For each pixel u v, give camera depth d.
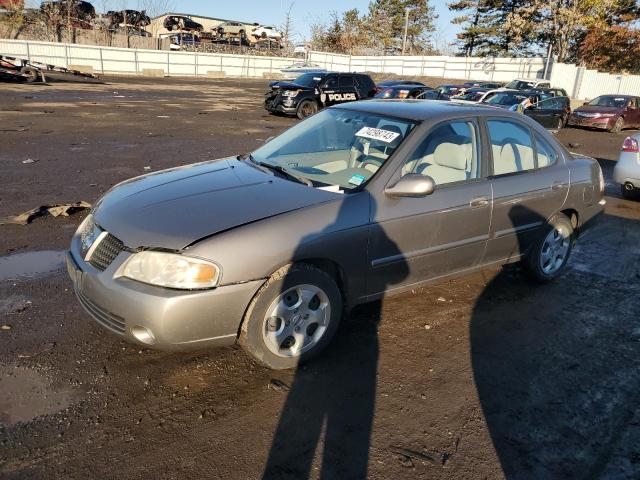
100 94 22.12
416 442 2.66
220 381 3.07
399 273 3.60
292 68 37.25
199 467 2.42
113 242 2.95
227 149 10.98
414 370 3.29
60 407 2.77
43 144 10.30
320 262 3.21
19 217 5.64
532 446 2.68
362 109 4.26
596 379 3.30
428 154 3.72
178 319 2.72
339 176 3.60
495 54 51.00
